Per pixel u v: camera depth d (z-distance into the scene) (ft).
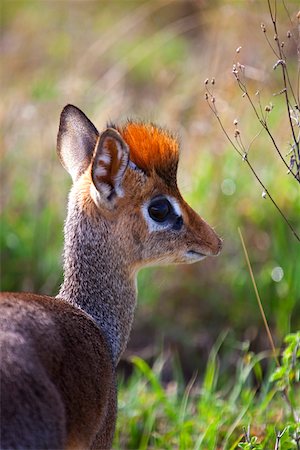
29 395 21.75
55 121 51.60
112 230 27.30
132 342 44.37
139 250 27.68
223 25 50.93
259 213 44.93
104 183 26.43
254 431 33.53
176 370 40.65
